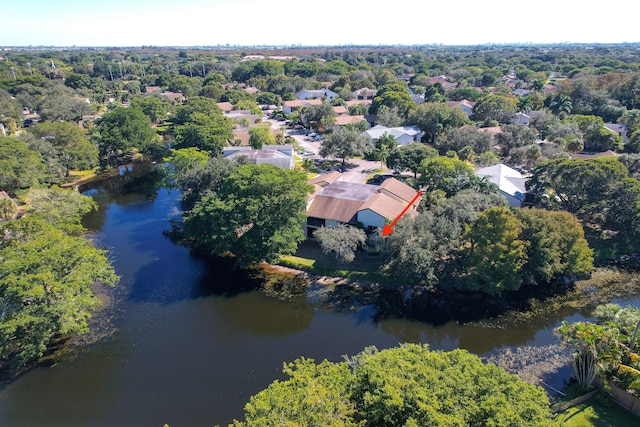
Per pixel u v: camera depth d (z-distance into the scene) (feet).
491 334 136.98
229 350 131.34
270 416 69.67
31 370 123.13
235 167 206.49
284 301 156.25
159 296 159.84
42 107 427.74
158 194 269.85
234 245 169.37
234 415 107.76
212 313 149.69
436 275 154.81
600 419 99.04
